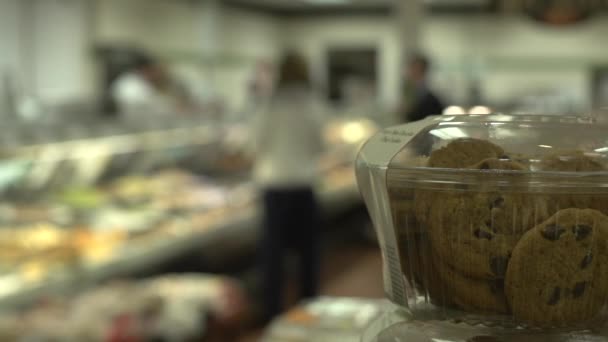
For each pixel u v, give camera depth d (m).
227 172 5.64
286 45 12.95
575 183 0.67
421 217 0.71
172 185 4.97
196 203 4.79
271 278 4.73
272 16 12.70
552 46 11.03
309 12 12.90
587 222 0.67
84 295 3.43
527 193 0.67
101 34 8.28
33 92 7.46
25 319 3.10
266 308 4.73
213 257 5.22
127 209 4.35
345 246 7.64
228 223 4.60
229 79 11.12
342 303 2.04
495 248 0.68
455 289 0.71
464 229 0.69
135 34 8.79
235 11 11.29
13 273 3.19
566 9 3.28
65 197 4.16
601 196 0.68
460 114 0.82
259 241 5.06
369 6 12.35
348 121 8.34
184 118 5.61
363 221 7.95
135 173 4.93
